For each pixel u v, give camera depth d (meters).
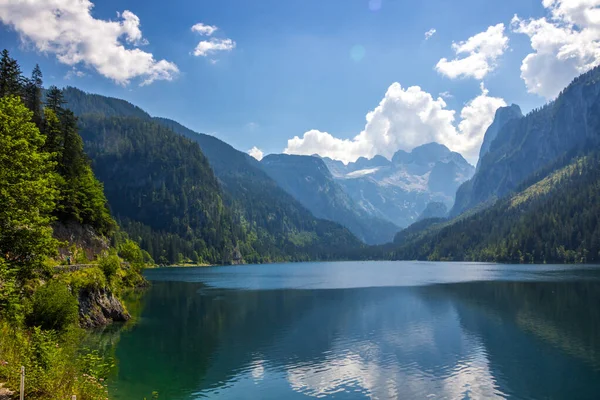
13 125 30.48
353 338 56.16
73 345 38.03
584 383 38.62
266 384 38.38
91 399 23.31
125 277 114.62
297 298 98.00
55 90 97.19
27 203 29.83
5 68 76.56
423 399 35.22
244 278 168.88
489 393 36.56
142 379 39.28
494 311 75.44
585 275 150.62
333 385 38.50
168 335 57.25
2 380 21.17
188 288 123.44
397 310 78.44
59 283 43.09
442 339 55.03
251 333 59.34
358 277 170.50
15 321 30.70
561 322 64.69
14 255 30.59
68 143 94.00
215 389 37.25
